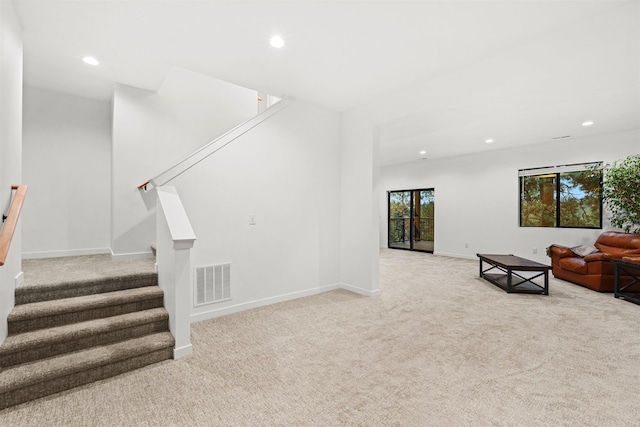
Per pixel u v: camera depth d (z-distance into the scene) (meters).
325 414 1.71
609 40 2.20
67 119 3.75
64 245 3.72
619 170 4.80
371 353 2.44
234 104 4.45
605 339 2.70
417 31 2.42
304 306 3.63
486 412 1.72
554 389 1.94
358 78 3.27
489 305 3.68
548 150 6.02
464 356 2.39
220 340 2.68
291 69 3.07
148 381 2.04
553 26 2.36
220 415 1.70
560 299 3.92
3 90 1.90
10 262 2.13
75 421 1.65
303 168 4.03
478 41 2.56
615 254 4.21
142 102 3.63
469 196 7.24
